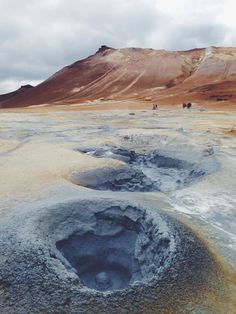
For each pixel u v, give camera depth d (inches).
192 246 487.2
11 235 486.3
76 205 578.6
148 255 526.3
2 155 961.5
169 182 911.7
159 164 1039.0
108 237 582.9
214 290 424.2
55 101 4084.6
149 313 384.2
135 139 1234.0
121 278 570.6
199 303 403.2
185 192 729.6
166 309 390.6
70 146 1101.7
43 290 398.3
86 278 564.4
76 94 4200.3
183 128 1455.5
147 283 416.5
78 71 4894.2
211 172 853.8
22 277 414.9
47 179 726.5
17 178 735.7
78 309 380.2
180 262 450.6
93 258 573.3
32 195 641.6
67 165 832.3
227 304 406.0
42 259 435.8
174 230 517.7
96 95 4033.0
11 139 1205.7
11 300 391.9
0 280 415.5
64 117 1957.4
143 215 573.0
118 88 4116.6
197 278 435.2
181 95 3157.0
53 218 543.8
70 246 550.6
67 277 413.1
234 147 1096.8
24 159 911.0
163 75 4259.4
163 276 428.5
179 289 415.5
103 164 843.4
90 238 572.1
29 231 487.5
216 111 2247.8
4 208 585.6
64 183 706.2
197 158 978.7
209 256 479.8
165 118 1867.6
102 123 1678.2
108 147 1107.9
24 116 1982.0
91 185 765.9
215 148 1076.5
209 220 605.0
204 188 751.1
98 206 589.3
